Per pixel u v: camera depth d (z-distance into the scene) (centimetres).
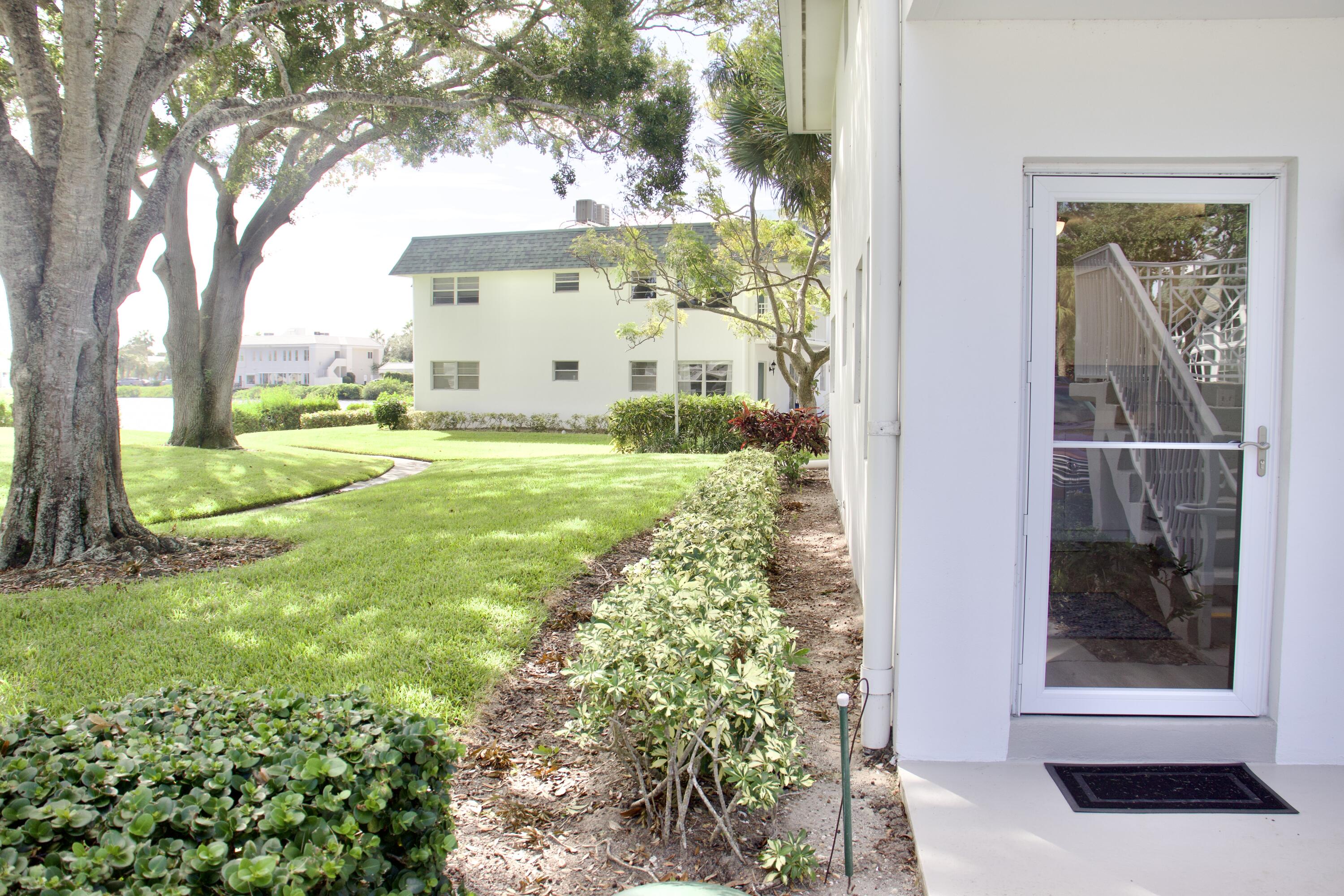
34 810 174
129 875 165
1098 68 303
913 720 321
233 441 1792
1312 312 304
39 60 684
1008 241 308
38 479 702
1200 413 318
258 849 176
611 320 2480
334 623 488
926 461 314
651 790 298
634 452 1861
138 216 768
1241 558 316
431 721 221
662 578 354
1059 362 318
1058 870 245
